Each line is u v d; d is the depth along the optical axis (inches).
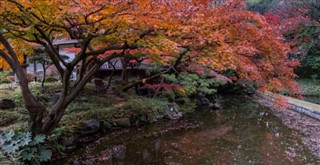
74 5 129.4
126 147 257.1
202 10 185.3
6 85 369.1
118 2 128.4
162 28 163.9
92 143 261.7
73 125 259.6
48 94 326.3
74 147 242.8
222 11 205.9
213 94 557.0
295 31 607.5
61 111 211.8
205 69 406.6
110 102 348.5
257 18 208.2
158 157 231.9
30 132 193.8
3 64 272.5
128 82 413.4
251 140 284.4
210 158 230.4
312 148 258.8
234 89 597.6
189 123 353.7
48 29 174.7
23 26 160.6
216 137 294.8
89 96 356.2
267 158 231.6
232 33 205.8
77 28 169.8
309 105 458.6
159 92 420.8
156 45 178.9
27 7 138.9
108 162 220.1
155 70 408.8
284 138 292.7
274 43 212.8
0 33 173.6
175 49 182.7
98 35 168.4
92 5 127.3
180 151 248.1
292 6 625.0
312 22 589.0
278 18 534.3
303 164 218.7
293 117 400.8
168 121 358.3
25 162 181.9
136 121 325.1
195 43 188.4
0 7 135.6
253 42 213.3
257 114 422.3
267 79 252.1
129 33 165.5
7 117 247.9
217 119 383.6
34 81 395.9
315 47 662.5
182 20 160.4
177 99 442.3
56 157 218.7
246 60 234.7
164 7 143.8
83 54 205.6
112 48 205.0
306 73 693.9
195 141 279.0
